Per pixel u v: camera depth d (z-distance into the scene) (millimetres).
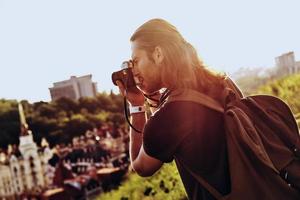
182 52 1434
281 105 1501
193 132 1342
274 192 1289
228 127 1337
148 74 1470
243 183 1278
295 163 1396
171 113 1356
